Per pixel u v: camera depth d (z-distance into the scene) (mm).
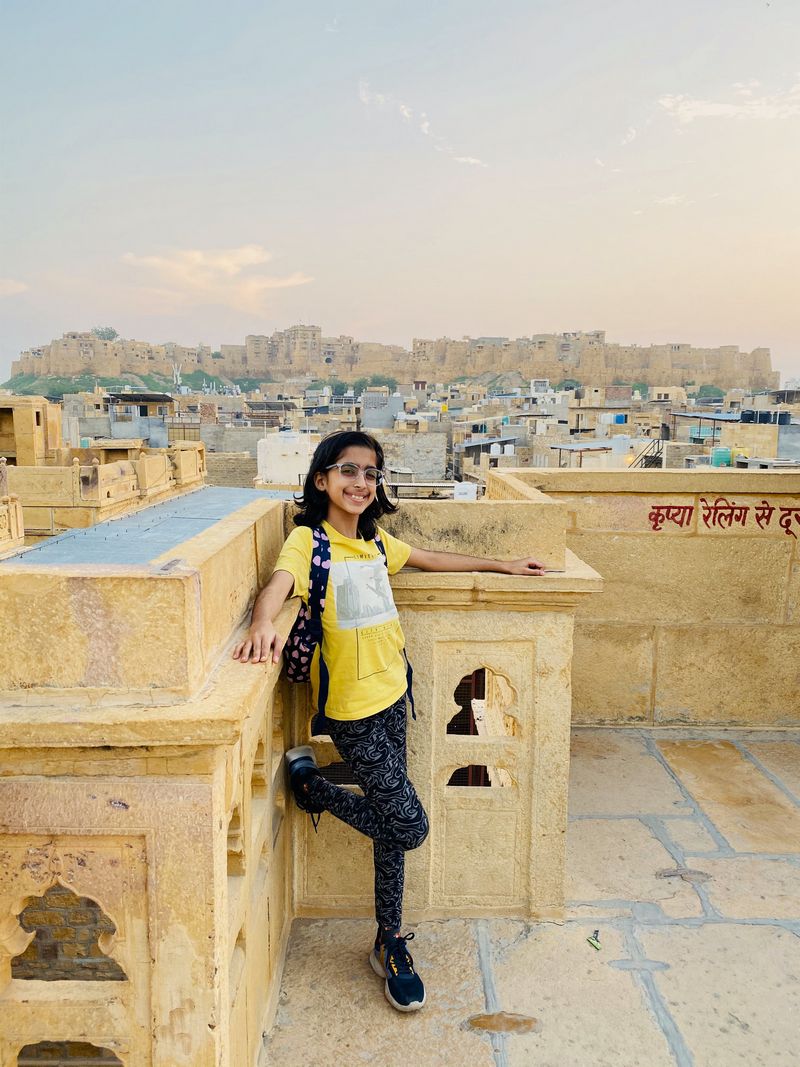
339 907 3072
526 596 2824
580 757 4695
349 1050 2432
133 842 1613
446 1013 2592
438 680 2934
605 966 2828
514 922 3055
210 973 1644
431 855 3037
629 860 3543
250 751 2131
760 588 5070
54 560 1842
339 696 2484
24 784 1584
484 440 43750
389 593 2572
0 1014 1679
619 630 5117
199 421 54344
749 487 4973
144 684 1532
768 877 3420
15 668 1527
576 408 65438
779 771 4520
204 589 1661
